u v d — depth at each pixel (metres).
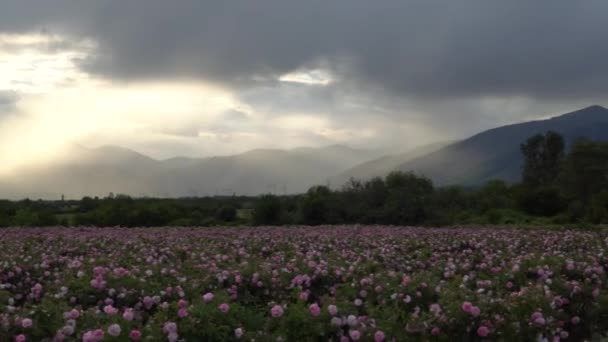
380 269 12.82
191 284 10.48
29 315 6.93
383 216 40.03
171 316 7.17
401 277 10.59
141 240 20.83
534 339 8.24
